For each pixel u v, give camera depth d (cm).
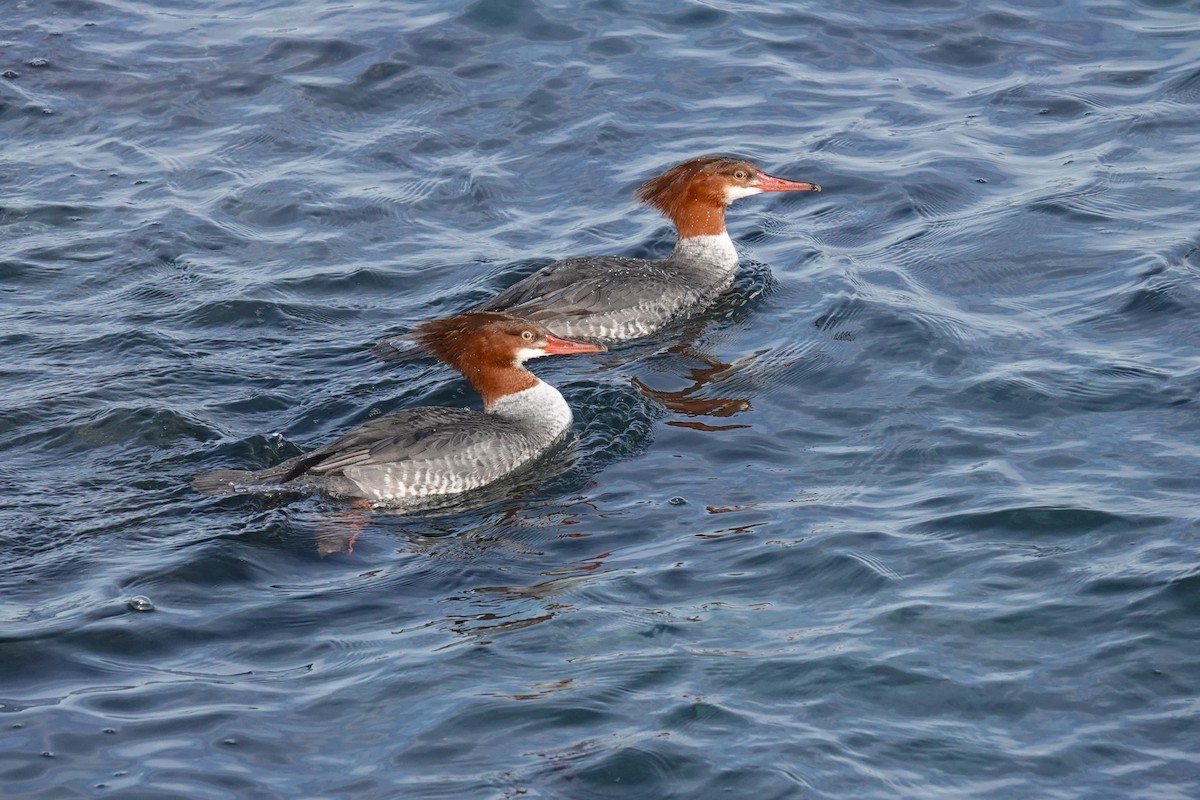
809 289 1773
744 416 1496
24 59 2323
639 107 2200
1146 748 979
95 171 2052
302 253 1866
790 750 988
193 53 2350
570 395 1566
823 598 1169
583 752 991
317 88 2250
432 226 1941
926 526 1261
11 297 1742
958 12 2441
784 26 2411
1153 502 1267
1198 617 1107
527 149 2116
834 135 2119
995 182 1975
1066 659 1075
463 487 1388
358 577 1228
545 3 2461
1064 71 2252
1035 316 1642
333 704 1051
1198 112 2105
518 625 1146
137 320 1691
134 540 1266
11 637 1120
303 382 1570
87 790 955
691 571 1216
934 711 1026
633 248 1903
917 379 1530
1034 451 1375
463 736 1012
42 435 1434
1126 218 1847
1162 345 1549
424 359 1619
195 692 1065
